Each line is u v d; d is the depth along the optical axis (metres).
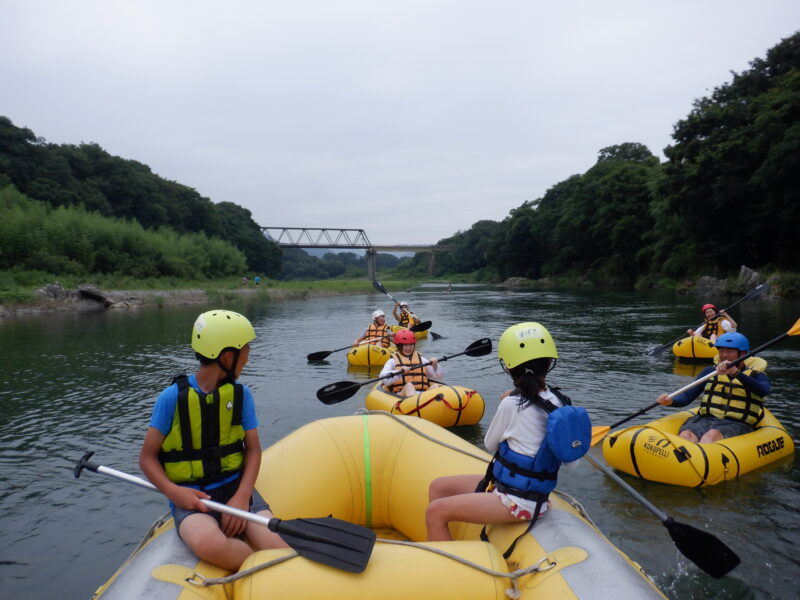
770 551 3.23
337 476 3.07
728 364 4.50
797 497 3.88
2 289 23.89
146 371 8.99
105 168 53.75
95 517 3.88
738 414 4.50
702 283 27.03
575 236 49.75
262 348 11.79
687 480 4.05
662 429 4.64
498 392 7.30
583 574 1.92
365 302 30.34
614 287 42.12
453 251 112.69
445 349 11.20
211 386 2.25
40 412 6.51
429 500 2.63
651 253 40.56
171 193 60.25
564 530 2.17
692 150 29.72
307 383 8.05
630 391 7.12
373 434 3.29
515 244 63.28
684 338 9.17
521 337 2.32
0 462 4.93
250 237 71.69
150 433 2.18
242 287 41.50
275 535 2.22
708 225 30.22
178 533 2.10
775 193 25.45
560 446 2.10
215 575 1.97
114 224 38.75
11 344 12.27
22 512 3.96
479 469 2.88
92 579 3.12
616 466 4.43
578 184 52.56
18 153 45.78
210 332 2.20
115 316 20.31
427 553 1.99
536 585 1.95
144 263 37.88
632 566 2.09
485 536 2.40
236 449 2.31
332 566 1.89
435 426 3.38
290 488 2.84
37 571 3.20
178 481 2.24
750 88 30.64
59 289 24.03
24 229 30.73
